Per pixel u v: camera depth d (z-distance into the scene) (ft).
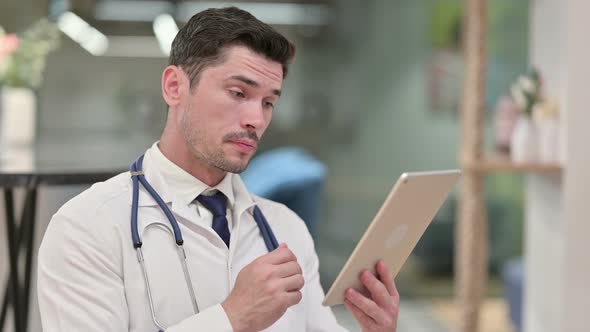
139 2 16.69
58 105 16.60
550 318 9.66
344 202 17.60
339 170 17.54
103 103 16.80
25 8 16.24
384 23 17.49
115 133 16.85
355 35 17.47
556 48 9.37
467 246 9.81
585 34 8.81
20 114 12.07
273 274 4.05
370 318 4.44
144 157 4.72
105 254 4.25
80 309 4.11
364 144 17.54
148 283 4.27
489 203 17.92
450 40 17.42
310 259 5.14
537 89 9.50
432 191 4.43
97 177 6.75
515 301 13.39
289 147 17.46
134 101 16.90
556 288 9.45
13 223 7.38
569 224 8.95
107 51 16.74
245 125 4.33
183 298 4.33
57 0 13.62
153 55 16.92
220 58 4.30
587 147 8.91
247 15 4.44
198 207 4.62
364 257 4.28
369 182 17.58
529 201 10.53
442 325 15.37
